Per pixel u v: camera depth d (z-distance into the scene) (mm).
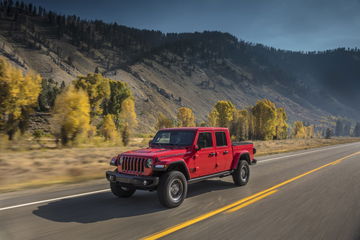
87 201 6355
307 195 7270
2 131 27109
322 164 14578
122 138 33906
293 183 9031
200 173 7105
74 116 25156
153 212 5574
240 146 8750
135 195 7020
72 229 4551
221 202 6434
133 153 6465
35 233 4363
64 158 13680
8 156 13219
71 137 25562
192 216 5324
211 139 7555
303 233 4543
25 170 10266
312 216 5449
